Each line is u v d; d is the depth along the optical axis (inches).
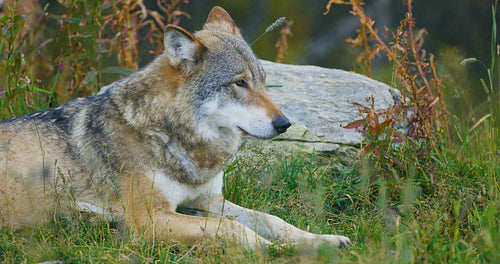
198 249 298.8
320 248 301.3
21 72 486.6
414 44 510.3
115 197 340.8
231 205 365.4
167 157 339.3
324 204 381.1
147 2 1023.0
